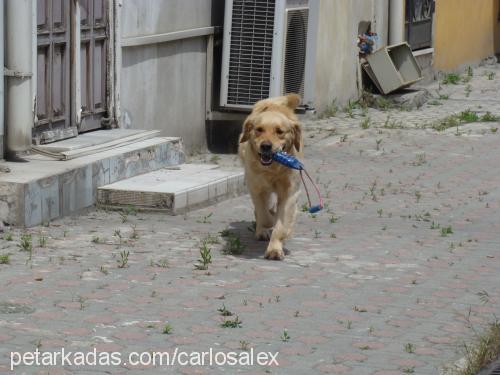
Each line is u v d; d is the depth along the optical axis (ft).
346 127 59.82
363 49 69.15
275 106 31.60
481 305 26.00
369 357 21.58
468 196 41.86
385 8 73.10
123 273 27.71
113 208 36.37
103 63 41.78
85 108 40.70
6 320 23.07
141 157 39.47
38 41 36.81
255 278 27.89
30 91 35.55
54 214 33.96
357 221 36.60
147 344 21.90
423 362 21.35
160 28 45.60
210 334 22.75
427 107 69.15
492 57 95.35
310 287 27.20
